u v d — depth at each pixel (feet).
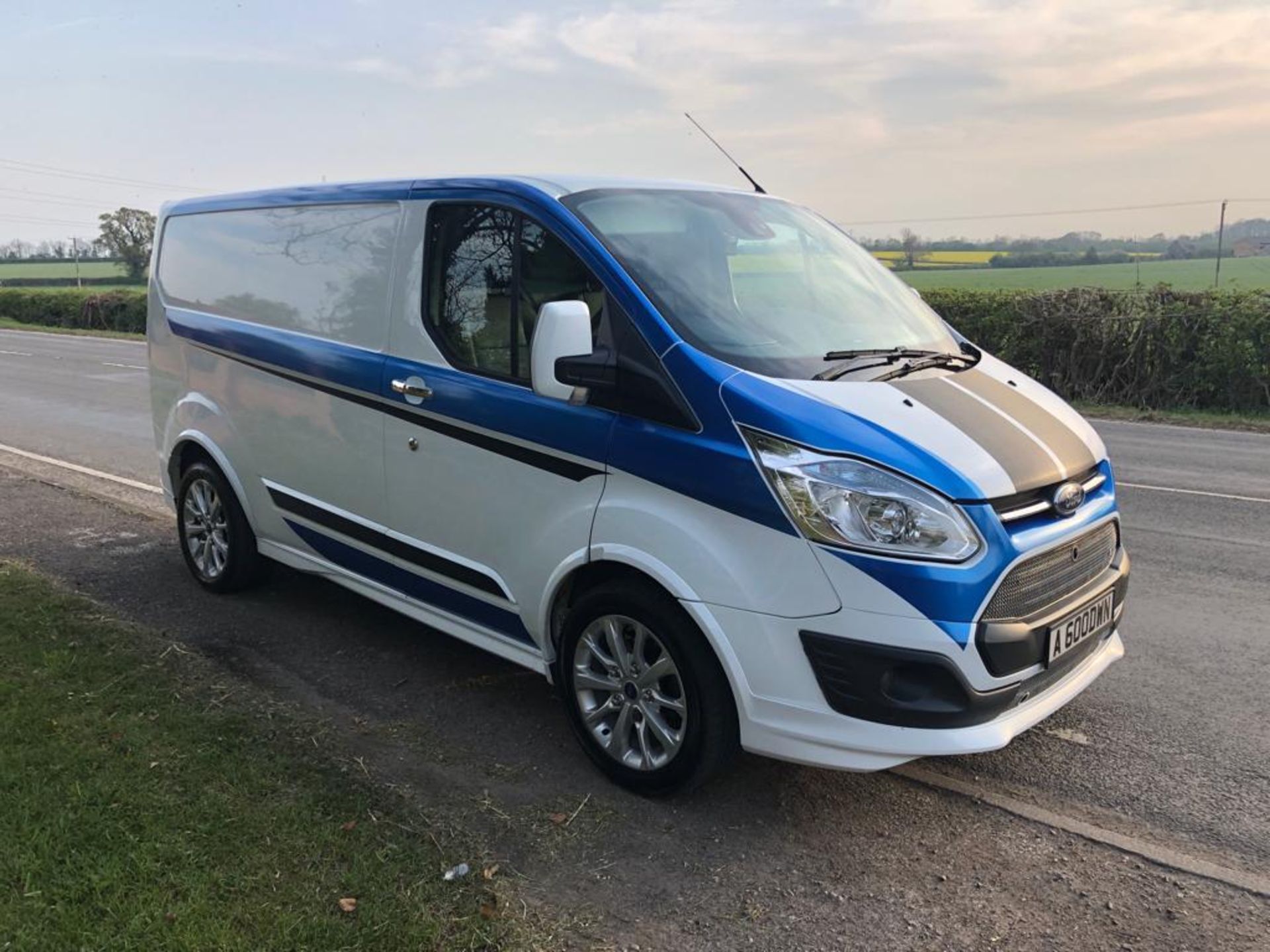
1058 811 11.30
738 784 11.78
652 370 10.82
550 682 12.52
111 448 32.27
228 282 16.87
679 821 10.97
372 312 14.03
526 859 10.17
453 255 13.05
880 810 11.29
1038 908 9.60
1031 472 10.46
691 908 9.50
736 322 11.54
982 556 9.76
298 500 15.65
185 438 17.79
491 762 12.19
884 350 12.20
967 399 11.34
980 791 11.70
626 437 10.93
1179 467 31.53
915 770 12.19
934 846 10.61
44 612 15.89
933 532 9.63
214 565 17.93
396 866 9.63
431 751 12.42
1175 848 10.59
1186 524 23.76
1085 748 12.74
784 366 10.96
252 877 9.32
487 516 12.57
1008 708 10.28
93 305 113.29
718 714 10.66
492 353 12.50
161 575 18.89
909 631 9.57
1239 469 31.12
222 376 16.87
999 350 52.16
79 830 9.84
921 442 10.07
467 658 15.39
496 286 12.48
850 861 10.32
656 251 12.01
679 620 10.69
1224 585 19.07
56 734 11.80
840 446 9.81
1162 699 14.14
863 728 9.81
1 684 13.01
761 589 10.02
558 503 11.68
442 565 13.38
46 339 91.50
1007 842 10.70
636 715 11.53
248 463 16.51
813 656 9.87
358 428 14.20
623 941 8.99
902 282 15.06
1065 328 49.85
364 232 14.32
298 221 15.53
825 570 9.73
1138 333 47.75
